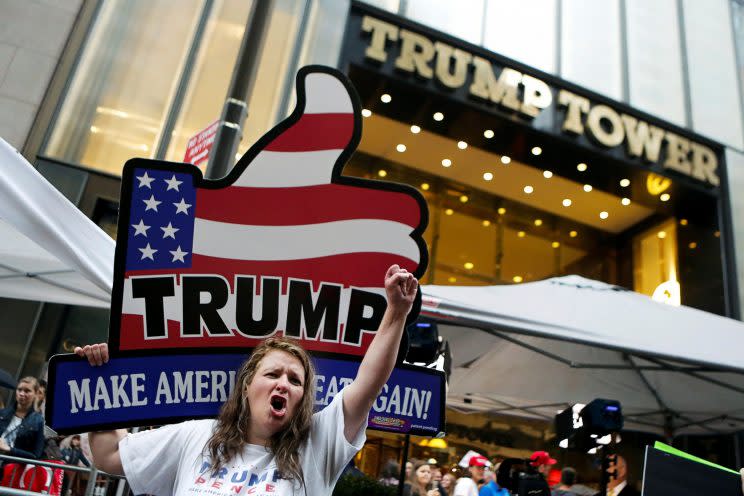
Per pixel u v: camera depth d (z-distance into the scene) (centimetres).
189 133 829
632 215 1386
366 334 203
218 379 195
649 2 1355
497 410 702
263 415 146
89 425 182
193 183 204
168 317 196
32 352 671
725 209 1218
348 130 212
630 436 1071
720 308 1159
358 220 208
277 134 211
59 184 738
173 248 200
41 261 379
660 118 1227
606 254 1462
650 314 482
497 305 436
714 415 638
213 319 198
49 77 774
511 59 1125
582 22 1251
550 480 897
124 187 199
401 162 1316
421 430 206
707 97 1312
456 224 1326
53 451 465
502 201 1391
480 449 1031
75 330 699
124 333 191
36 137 745
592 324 439
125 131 799
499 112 1084
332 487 146
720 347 462
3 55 766
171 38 869
